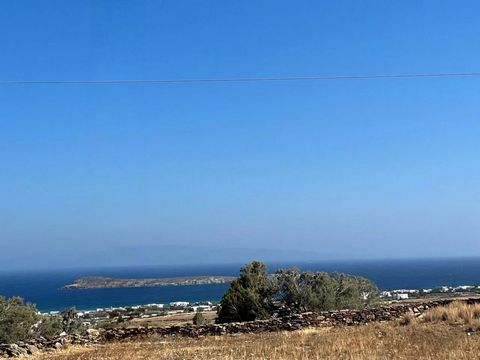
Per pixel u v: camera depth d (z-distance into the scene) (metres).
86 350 27.27
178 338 30.86
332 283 45.47
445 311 30.28
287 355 21.11
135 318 77.19
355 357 19.83
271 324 32.25
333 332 28.50
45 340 29.45
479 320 27.36
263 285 45.62
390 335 25.52
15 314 36.78
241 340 27.86
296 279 45.12
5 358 25.59
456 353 20.11
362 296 47.53
